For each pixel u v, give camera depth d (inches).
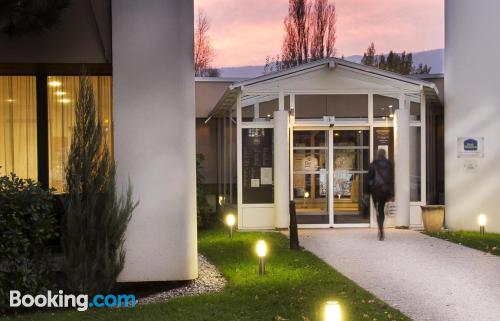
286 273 389.7
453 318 290.8
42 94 402.9
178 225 356.5
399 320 282.5
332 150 635.5
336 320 228.2
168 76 355.9
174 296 343.9
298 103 629.0
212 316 290.7
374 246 505.4
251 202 632.4
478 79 600.7
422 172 631.2
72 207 327.0
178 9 356.2
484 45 596.7
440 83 782.5
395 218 623.2
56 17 314.8
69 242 327.6
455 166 616.7
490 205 597.3
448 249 488.1
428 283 364.2
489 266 416.2
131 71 354.3
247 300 320.8
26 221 320.8
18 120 403.5
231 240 545.3
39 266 325.4
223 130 794.2
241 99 629.9
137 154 353.4
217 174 839.7
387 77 622.2
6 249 310.5
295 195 633.6
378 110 630.5
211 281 376.8
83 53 366.3
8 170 402.0
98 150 334.6
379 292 342.6
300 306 306.5
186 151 357.7
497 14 589.9
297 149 636.1
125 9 354.3
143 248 354.3
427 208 596.4
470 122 605.9
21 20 305.4
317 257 449.1
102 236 330.6
